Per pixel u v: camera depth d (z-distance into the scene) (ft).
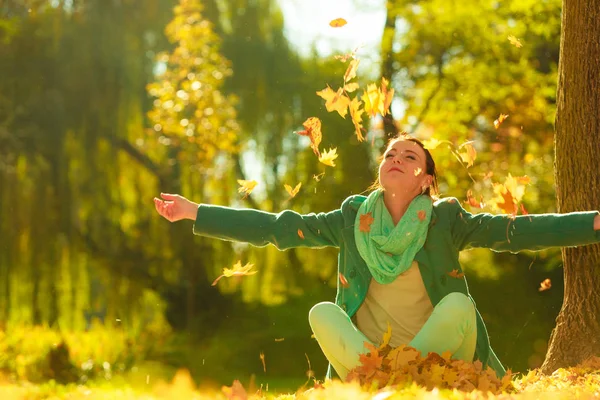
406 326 15.33
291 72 59.93
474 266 68.74
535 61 63.62
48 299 54.95
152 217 58.70
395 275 15.03
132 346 57.77
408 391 11.40
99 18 55.21
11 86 54.44
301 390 14.05
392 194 15.66
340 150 58.90
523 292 66.90
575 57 18.56
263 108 58.70
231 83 58.95
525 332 64.64
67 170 54.75
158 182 58.29
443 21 62.23
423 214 15.14
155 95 53.83
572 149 18.60
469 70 62.49
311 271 61.82
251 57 59.00
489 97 61.77
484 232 15.21
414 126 62.85
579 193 18.49
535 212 61.05
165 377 53.62
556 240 14.84
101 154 55.21
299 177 59.82
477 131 62.85
